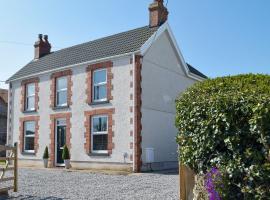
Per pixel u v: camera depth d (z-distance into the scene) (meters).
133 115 17.88
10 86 24.92
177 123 8.04
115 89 18.81
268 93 6.27
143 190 11.09
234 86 7.04
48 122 21.84
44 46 26.02
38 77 22.98
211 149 7.04
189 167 7.89
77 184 12.91
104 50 20.34
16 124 24.00
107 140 18.73
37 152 22.20
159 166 19.00
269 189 5.98
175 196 9.78
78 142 19.97
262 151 6.19
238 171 6.44
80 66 20.56
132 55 18.39
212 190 6.60
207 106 7.11
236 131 6.55
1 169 10.45
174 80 21.23
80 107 20.19
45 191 11.21
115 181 13.71
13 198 9.95
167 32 20.66
